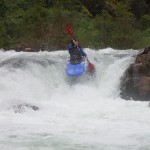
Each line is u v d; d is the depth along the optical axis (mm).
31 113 15992
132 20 41031
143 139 12305
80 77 21438
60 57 23719
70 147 11648
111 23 37781
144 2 47000
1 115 15555
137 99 18812
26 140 12359
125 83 19531
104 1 42125
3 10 37062
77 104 18000
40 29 35500
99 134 12961
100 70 21797
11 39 34688
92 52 25000
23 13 37188
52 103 18172
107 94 20094
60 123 14516
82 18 38406
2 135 12898
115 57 22781
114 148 11484
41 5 39000
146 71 19406
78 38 34938
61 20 36625
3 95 19000
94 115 15680
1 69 20891
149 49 21172
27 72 21094
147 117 15188
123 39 35969
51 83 21203
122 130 13383
